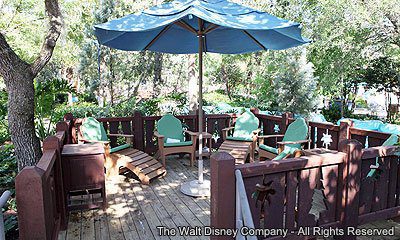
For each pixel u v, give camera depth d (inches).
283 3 414.3
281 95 344.5
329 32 382.6
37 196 72.2
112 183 167.9
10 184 175.2
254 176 83.7
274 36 158.1
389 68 438.9
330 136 170.9
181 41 200.4
